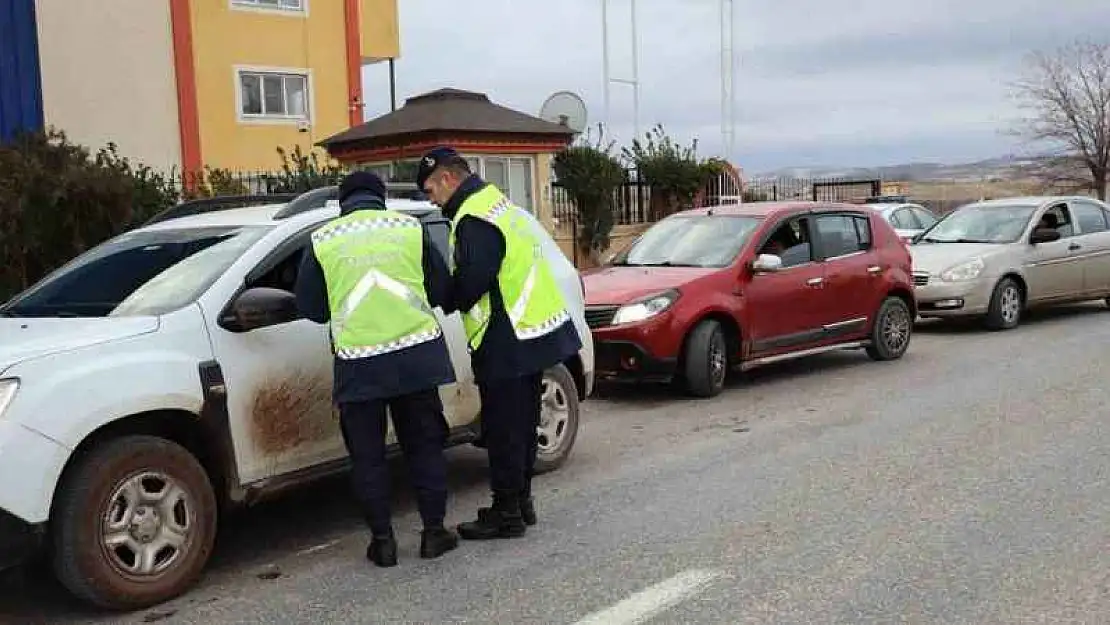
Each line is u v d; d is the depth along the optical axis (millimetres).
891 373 10180
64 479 4367
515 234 5297
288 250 5445
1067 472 6340
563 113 19656
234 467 4980
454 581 4859
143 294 5188
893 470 6516
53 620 4566
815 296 9961
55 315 5219
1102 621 4180
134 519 4570
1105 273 14477
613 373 8992
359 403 4910
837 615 4289
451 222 5328
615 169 19391
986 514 5566
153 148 20156
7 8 18141
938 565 4828
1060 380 9422
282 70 22031
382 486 5074
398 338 4895
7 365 4309
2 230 9227
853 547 5109
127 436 4582
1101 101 32000
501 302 5277
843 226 10539
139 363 4617
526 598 4602
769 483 6332
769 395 9289
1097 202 14969
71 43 18984
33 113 18453
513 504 5441
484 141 16797
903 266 10969
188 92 20562
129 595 4535
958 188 34750
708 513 5766
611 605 4477
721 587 4641
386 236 4965
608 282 9344
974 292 12922
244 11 21406
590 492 6297
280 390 5148
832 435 7570
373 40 24656
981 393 8953
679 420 8359
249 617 4523
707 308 9062
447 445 6070
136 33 19844
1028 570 4742
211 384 4852
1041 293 13648
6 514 4137
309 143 22531
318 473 5355
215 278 5133
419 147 16422
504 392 5324
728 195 22656
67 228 9594
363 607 4586
